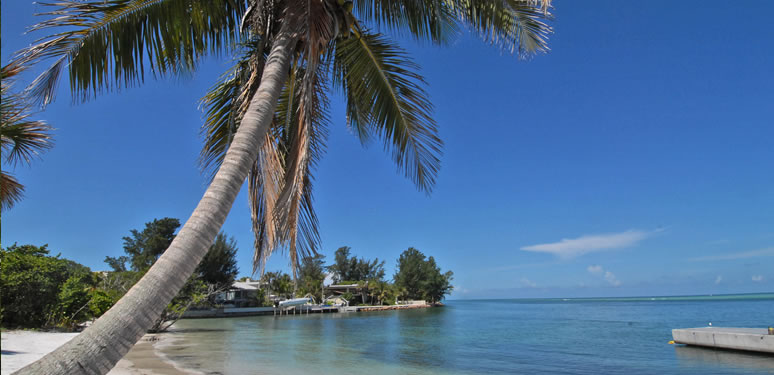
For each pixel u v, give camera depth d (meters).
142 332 2.75
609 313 68.06
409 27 6.49
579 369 15.13
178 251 3.13
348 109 7.89
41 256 22.92
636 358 17.23
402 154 7.30
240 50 6.40
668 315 55.12
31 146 7.25
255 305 67.12
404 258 98.25
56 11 4.38
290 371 13.62
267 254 5.77
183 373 12.47
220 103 6.44
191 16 5.47
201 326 36.56
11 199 8.15
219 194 3.54
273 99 4.46
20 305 20.23
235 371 13.23
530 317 57.44
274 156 6.00
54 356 2.42
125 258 73.00
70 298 22.48
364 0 6.30
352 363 15.83
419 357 17.77
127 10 4.82
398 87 7.07
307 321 45.66
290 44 4.95
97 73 4.73
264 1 5.31
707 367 14.37
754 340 16.16
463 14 6.24
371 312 71.38
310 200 5.69
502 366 15.78
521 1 5.67
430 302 103.38
